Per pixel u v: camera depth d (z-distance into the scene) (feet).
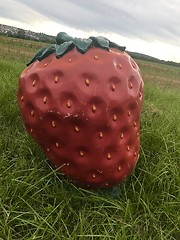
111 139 3.63
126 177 3.97
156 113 6.50
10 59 19.76
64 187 3.96
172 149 4.96
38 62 3.75
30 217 3.60
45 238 3.34
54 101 3.51
